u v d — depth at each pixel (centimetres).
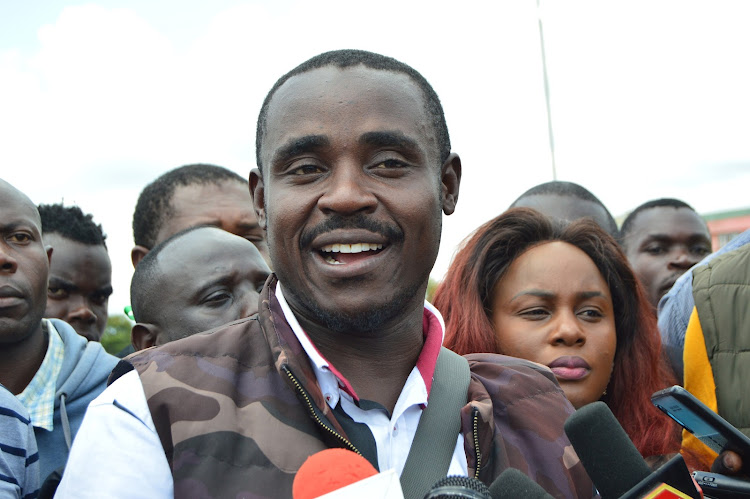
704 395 260
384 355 156
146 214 392
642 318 276
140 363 143
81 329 377
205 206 376
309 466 110
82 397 266
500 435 156
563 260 261
